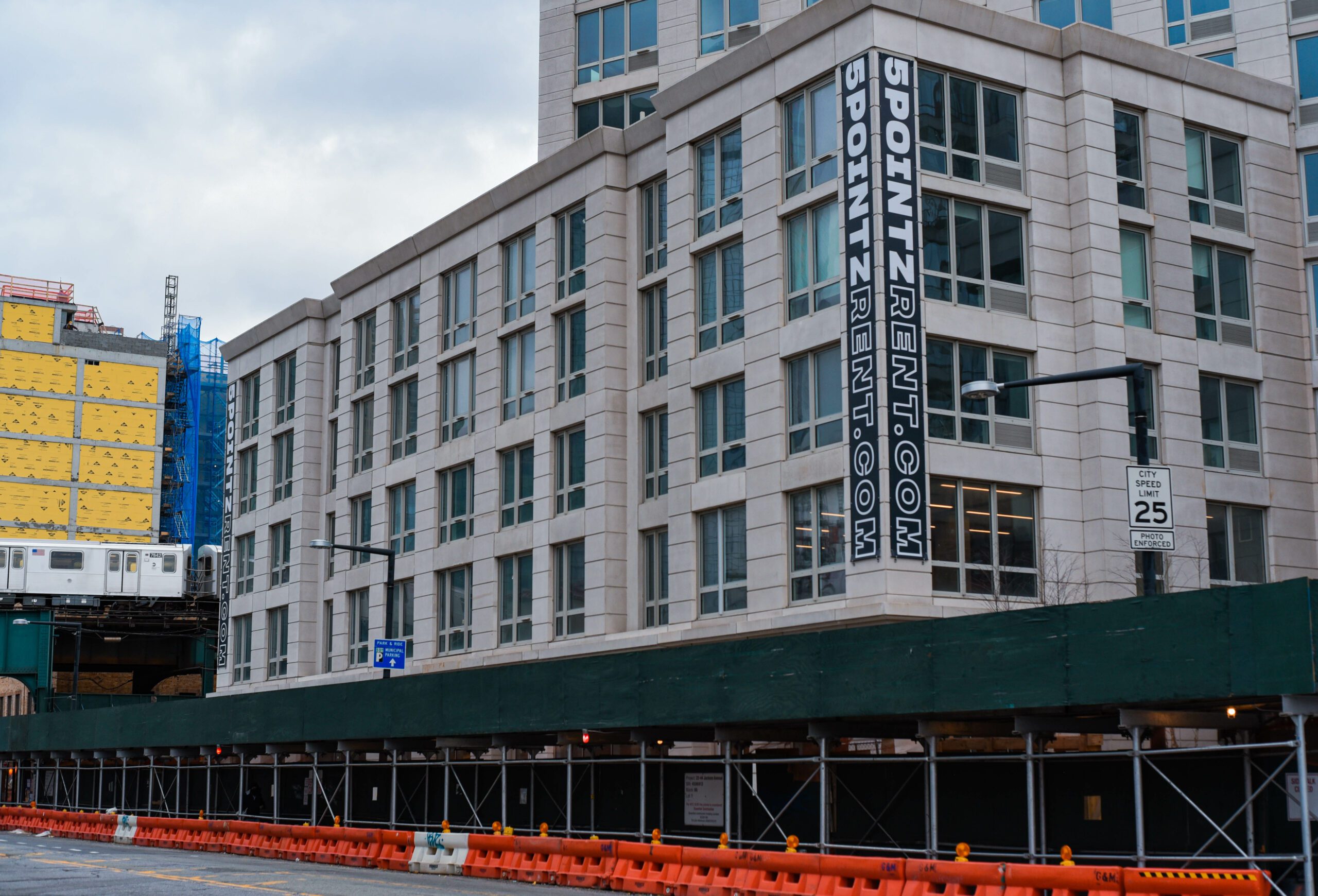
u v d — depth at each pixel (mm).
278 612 53062
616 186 38562
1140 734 18516
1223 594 16156
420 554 44562
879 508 29062
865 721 22531
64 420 106500
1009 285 32062
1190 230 34438
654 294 37625
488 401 42281
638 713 24281
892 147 30359
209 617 80812
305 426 52062
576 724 25672
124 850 34969
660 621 36156
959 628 18984
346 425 49875
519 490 40969
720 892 21609
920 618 28891
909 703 19516
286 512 52750
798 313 32281
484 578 41500
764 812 25266
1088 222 32625
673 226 36094
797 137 32812
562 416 39125
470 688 28859
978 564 30500
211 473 116125
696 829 26156
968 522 30609
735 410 33938
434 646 43375
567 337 39688
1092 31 33281
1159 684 16625
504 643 40812
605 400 37531
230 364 58781
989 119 32438
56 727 48250
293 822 38062
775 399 32312
